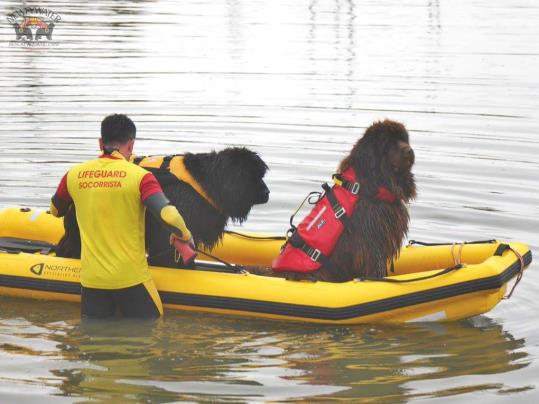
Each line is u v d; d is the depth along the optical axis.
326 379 8.25
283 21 33.50
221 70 23.72
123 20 32.44
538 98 20.80
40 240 11.74
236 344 9.15
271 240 11.45
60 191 9.93
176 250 10.15
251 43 28.09
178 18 33.38
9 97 20.19
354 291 9.68
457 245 10.82
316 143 16.86
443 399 7.84
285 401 7.73
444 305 9.80
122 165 9.58
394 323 9.80
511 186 14.62
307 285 9.78
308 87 21.81
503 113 19.45
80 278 10.07
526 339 9.40
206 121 18.36
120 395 7.80
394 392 7.98
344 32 30.88
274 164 15.54
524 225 12.85
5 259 10.53
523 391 8.03
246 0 40.19
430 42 28.77
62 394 7.80
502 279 9.71
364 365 8.62
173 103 19.91
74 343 9.07
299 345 9.16
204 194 10.00
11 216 11.86
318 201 10.32
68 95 20.48
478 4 39.16
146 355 8.80
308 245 10.09
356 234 9.95
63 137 17.03
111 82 21.95
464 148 16.84
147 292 9.75
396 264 10.88
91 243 9.67
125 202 9.51
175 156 10.31
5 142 16.61
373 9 37.62
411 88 21.81
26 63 24.19
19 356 8.69
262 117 18.78
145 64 24.30
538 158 16.20
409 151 9.77
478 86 22.00
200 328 9.59
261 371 8.43
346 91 21.42
